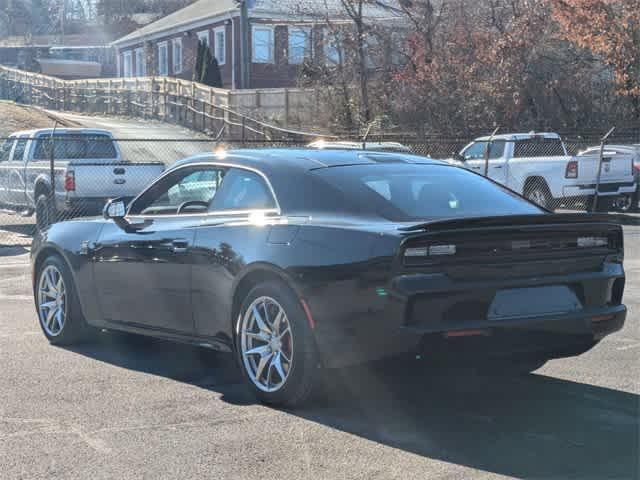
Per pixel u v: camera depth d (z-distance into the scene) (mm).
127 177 15273
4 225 18453
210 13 48844
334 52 34750
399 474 4242
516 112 29344
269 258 5293
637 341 7359
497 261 4969
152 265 6219
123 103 47094
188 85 41281
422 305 4777
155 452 4566
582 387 5906
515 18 30109
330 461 4426
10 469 4316
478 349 4910
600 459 4473
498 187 6105
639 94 27641
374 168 5824
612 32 26734
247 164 5922
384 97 31312
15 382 6000
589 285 5297
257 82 45469
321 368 5156
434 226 4789
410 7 32625
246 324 5512
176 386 5910
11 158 17281
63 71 66938
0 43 90188
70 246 6996
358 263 4891
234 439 4770
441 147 25781
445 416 5219
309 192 5477
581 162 19125
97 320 6875
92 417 5180
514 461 4438
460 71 29797
